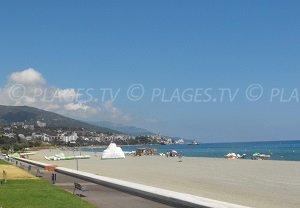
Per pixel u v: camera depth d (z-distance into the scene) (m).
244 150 174.38
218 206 16.66
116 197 22.30
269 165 56.03
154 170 51.75
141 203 19.97
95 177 32.62
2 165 63.91
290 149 172.88
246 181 34.91
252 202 22.42
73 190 26.14
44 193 23.98
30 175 40.59
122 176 41.41
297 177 37.56
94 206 19.05
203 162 70.38
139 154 123.44
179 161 76.31
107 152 102.38
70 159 105.81
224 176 40.31
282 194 25.95
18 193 23.94
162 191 21.95
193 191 27.69
